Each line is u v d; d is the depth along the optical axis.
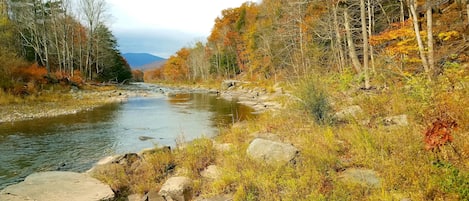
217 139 10.99
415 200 4.67
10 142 12.60
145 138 13.41
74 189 6.68
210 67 72.31
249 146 8.02
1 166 9.55
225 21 68.75
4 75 25.44
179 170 7.96
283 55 35.84
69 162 9.98
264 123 11.88
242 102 27.94
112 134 14.36
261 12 46.31
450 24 16.69
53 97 27.28
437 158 5.44
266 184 5.80
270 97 27.44
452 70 9.42
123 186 7.36
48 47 44.09
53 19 40.31
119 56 70.44
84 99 29.38
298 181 5.82
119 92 38.12
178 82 86.31
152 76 135.12
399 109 9.16
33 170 9.20
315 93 10.08
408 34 15.06
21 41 39.97
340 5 23.70
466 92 7.40
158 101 30.86
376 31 25.94
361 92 13.27
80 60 46.78
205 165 8.03
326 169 6.27
